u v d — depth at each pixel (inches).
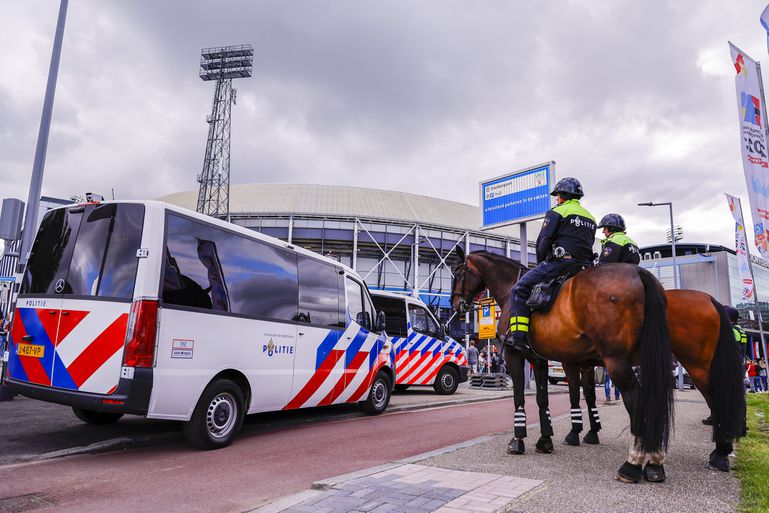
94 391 228.4
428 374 624.7
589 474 193.3
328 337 359.9
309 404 341.4
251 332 290.5
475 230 2204.7
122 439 257.9
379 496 161.3
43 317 248.8
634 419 176.9
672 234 1102.4
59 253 256.5
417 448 271.6
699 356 214.8
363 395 404.2
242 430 326.6
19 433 277.9
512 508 148.4
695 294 221.8
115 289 236.1
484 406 513.3
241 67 2245.3
